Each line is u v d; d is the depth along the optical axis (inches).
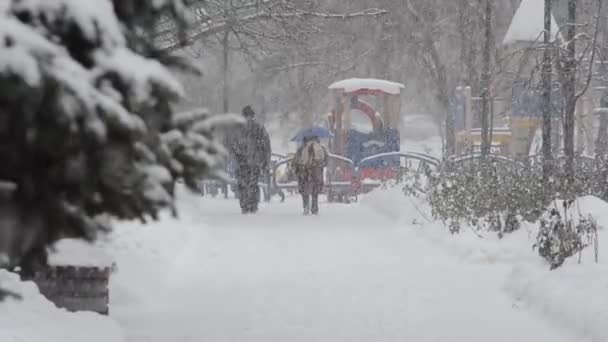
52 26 411.8
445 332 943.7
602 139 3105.3
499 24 4552.2
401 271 1321.4
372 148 3390.7
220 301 1112.2
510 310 1042.1
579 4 3221.0
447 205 1696.6
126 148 419.5
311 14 2150.6
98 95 404.8
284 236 1747.0
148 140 468.1
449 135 3983.8
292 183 2856.8
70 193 425.7
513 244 1416.1
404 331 951.0
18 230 418.9
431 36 4133.9
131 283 1131.9
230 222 2017.7
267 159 2277.3
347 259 1451.8
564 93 1963.6
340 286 1202.6
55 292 857.5
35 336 616.4
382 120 3668.8
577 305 944.9
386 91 3518.7
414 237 1686.8
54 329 665.0
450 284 1206.9
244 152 2258.9
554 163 1924.2
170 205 478.9
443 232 1624.0
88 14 414.3
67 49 420.8
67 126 390.9
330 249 1569.9
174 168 492.1
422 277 1263.5
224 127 526.6
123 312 1044.5
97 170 417.1
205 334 939.3
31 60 377.4
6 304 679.1
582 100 3550.7
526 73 3095.5
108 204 460.1
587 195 1647.4
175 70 516.4
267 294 1151.6
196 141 507.8
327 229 1872.5
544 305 1011.3
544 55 1959.9
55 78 384.5
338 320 1003.3
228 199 2849.4
